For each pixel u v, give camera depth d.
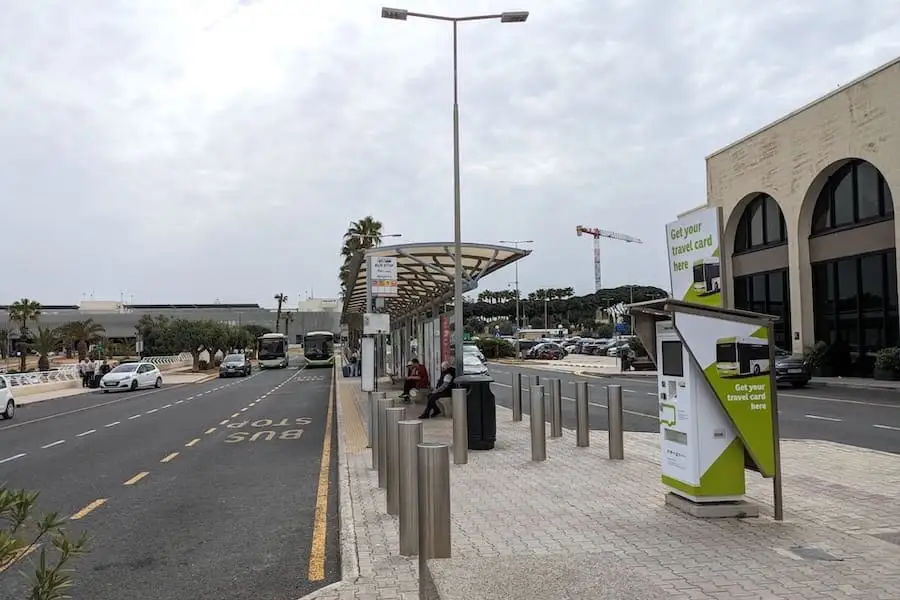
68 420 21.31
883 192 26.84
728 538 5.97
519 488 8.43
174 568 6.02
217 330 65.06
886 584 4.78
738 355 6.57
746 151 34.12
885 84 25.48
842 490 7.80
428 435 13.47
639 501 7.55
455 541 6.12
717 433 6.73
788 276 32.56
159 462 12.00
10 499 3.09
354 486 9.02
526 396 24.42
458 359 16.36
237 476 10.46
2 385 22.81
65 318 102.12
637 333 7.45
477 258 17.61
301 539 6.91
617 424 10.44
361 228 56.56
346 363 51.47
